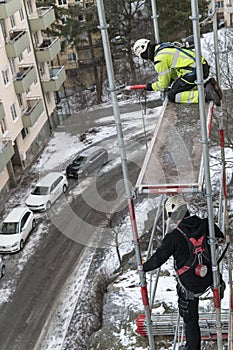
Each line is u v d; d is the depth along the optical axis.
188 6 32.28
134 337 16.59
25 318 18.75
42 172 24.62
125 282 19.44
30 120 28.12
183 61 8.05
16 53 26.53
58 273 20.75
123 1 34.47
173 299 17.53
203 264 6.39
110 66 5.74
